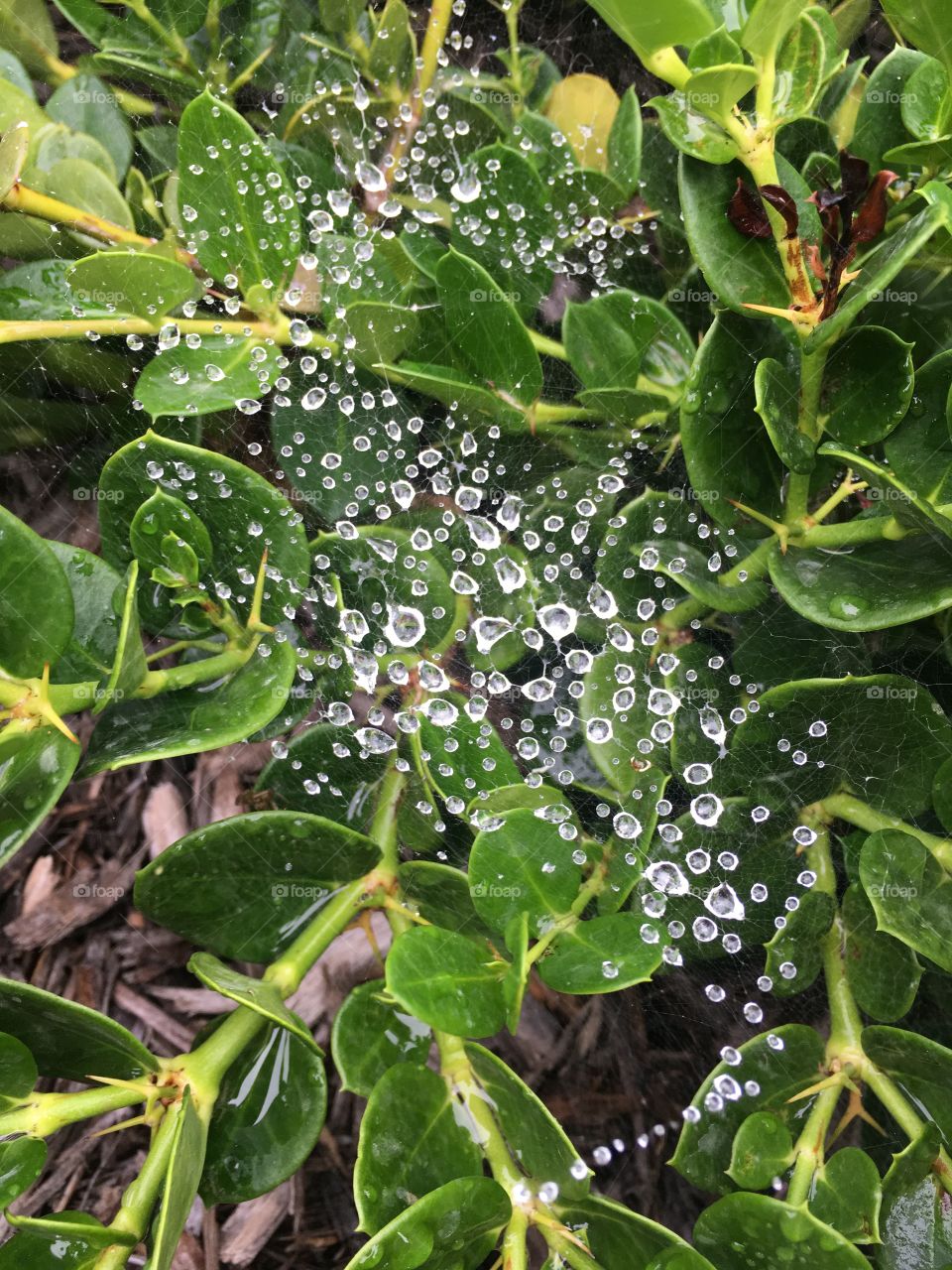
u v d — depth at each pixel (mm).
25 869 264
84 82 249
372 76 258
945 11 166
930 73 188
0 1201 154
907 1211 172
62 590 173
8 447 250
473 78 275
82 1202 236
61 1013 155
